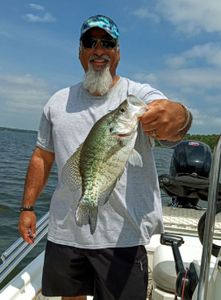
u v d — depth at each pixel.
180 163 1.57
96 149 0.75
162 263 1.11
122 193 0.90
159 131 0.72
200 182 1.38
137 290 0.92
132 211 0.90
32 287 1.10
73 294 1.00
